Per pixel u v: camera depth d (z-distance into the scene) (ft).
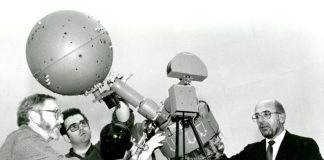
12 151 7.43
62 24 7.02
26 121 8.14
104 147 8.05
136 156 7.73
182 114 7.39
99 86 7.48
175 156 7.32
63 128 11.03
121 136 8.00
